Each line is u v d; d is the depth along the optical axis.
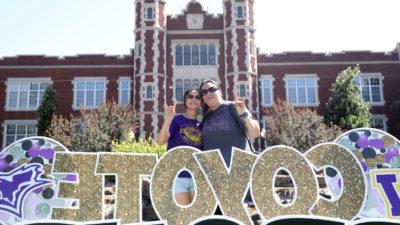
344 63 27.55
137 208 4.35
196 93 4.96
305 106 26.66
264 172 4.44
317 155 4.59
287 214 4.32
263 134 5.51
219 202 4.32
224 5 26.61
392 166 4.69
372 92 27.45
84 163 4.48
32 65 27.09
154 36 25.47
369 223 4.05
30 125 26.56
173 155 4.48
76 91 26.72
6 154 4.52
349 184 4.45
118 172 4.45
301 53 27.58
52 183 4.44
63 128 16.53
